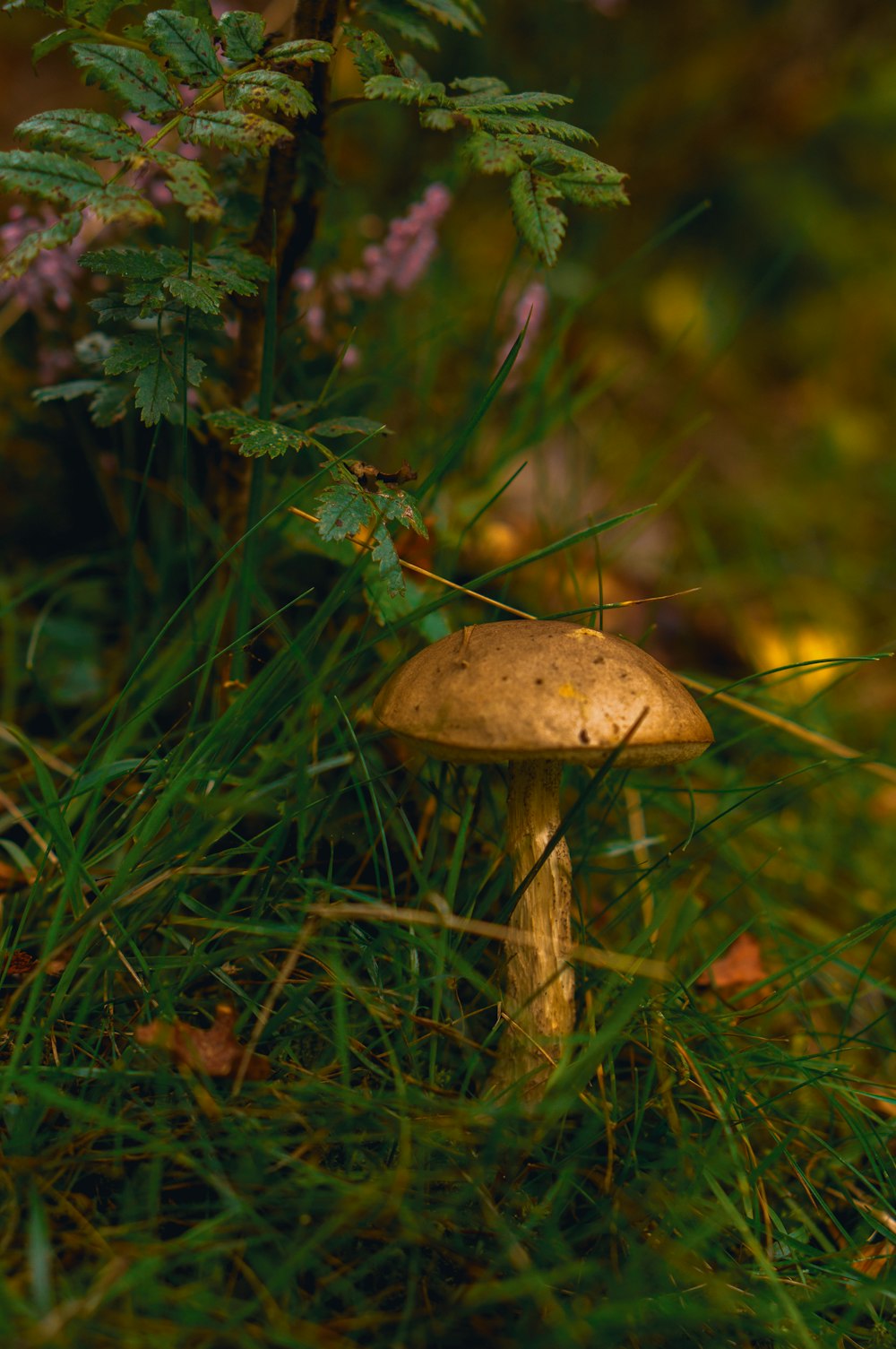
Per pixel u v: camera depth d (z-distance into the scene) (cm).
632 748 58
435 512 73
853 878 78
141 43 61
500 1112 56
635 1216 58
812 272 165
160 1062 58
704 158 155
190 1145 56
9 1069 56
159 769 62
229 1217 55
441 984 60
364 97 63
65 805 61
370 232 86
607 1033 57
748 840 76
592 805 72
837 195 169
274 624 66
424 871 64
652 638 101
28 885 66
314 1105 57
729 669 103
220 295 60
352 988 59
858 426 156
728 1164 60
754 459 143
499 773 67
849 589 120
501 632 60
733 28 152
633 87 143
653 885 66
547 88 128
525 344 81
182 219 74
